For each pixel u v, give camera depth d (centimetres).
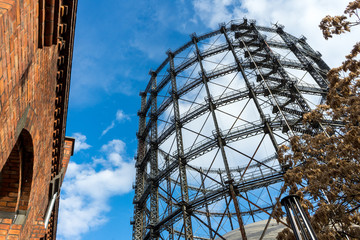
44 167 784
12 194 628
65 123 840
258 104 2481
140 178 3341
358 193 1041
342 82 1139
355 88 1191
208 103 2691
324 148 1286
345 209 1116
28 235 781
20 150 570
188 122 2805
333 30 1096
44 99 575
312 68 2888
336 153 1202
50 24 447
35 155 617
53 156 878
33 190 685
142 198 3000
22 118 434
